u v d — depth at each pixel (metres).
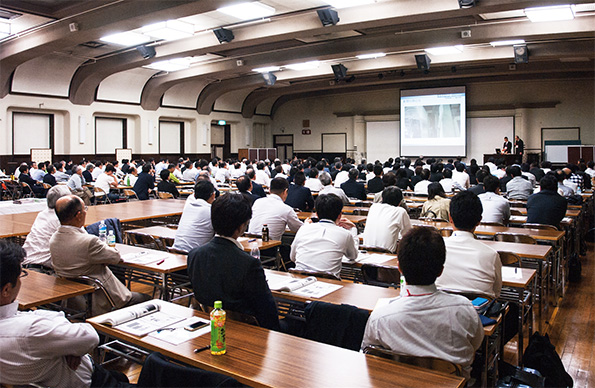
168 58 12.02
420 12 8.30
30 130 14.07
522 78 16.50
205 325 2.07
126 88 15.80
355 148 20.02
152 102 16.62
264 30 10.08
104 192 9.82
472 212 2.54
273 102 22.23
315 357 1.75
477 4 7.93
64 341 1.70
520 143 15.70
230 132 20.89
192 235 3.80
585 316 4.07
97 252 2.91
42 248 3.46
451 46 11.17
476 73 15.61
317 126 21.27
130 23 8.76
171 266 3.19
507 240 4.09
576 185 7.78
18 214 5.76
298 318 2.59
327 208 3.16
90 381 1.91
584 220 7.05
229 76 16.97
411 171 9.99
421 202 6.89
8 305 1.67
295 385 1.51
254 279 2.15
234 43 10.58
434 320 1.67
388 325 1.73
